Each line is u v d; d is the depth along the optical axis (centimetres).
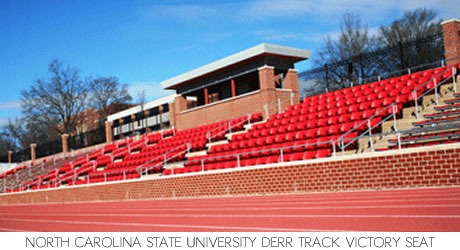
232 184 1942
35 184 3619
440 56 3331
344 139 1630
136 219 1238
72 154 4434
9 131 7712
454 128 1434
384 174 1486
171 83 3206
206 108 3009
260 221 942
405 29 4669
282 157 1797
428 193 1209
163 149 2822
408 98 1892
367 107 2025
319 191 1650
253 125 2488
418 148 1415
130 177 2594
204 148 2508
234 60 2722
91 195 2712
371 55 2639
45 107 6031
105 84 6662
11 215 1911
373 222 796
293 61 2780
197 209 1405
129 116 5903
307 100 2545
